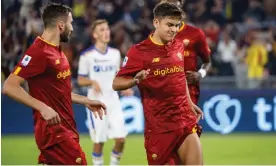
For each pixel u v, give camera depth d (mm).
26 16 53938
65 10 20422
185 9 59500
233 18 61156
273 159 35844
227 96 45750
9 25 47344
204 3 59688
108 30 33188
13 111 44781
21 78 19609
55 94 20203
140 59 20953
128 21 59219
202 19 58719
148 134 21359
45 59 19859
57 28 20281
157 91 21031
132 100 44500
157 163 21312
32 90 20109
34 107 19328
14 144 41156
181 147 21297
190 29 25484
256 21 60344
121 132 31375
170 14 20484
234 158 36250
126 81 20750
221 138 44000
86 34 54656
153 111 21188
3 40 45062
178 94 21172
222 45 53844
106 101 32031
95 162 31547
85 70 32906
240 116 45875
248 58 53625
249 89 45875
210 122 45594
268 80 50688
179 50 21438
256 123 45938
